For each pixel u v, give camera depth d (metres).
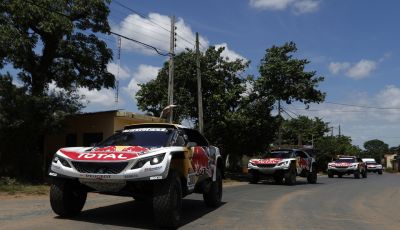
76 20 20.84
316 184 25.75
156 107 31.91
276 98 28.92
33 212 10.40
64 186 9.16
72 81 22.17
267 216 11.24
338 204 14.58
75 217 9.71
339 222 10.66
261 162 24.52
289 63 28.52
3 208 11.09
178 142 9.94
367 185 25.50
